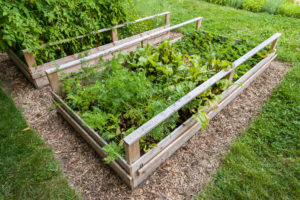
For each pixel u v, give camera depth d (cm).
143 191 196
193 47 422
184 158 227
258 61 363
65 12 333
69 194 192
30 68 320
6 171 209
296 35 531
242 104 306
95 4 370
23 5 285
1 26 292
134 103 242
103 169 215
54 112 292
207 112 259
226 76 272
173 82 274
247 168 213
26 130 258
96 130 229
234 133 258
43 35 335
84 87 270
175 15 683
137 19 470
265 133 251
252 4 756
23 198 188
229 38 424
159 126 200
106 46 415
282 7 721
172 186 200
